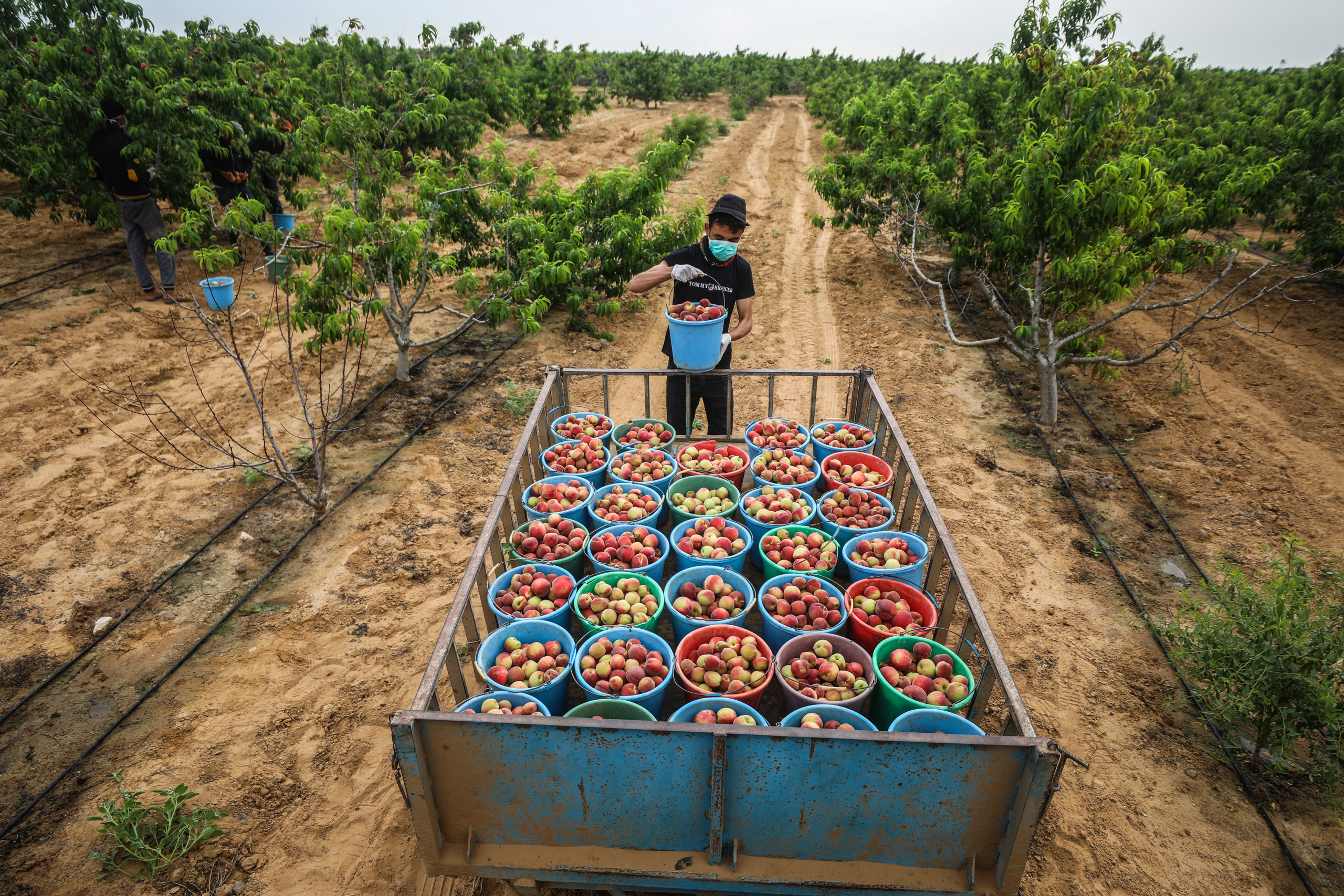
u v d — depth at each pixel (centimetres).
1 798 385
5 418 731
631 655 318
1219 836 384
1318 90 2147
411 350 976
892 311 1173
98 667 470
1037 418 842
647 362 994
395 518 635
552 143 2611
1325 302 1203
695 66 5694
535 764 244
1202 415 849
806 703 294
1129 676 488
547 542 388
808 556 387
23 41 1102
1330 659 393
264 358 905
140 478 661
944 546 344
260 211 759
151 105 969
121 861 358
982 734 229
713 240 509
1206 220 949
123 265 1159
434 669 271
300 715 444
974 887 250
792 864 259
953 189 1230
